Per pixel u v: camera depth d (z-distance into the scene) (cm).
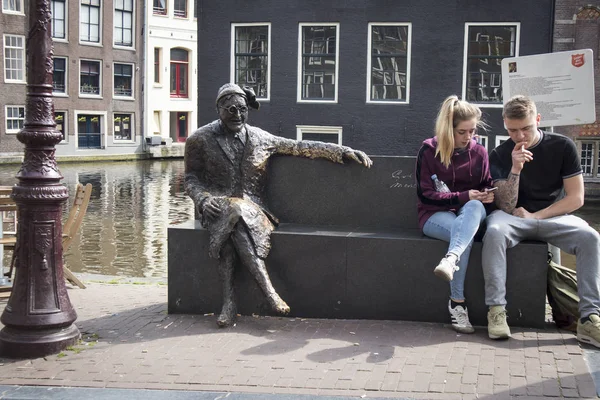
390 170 595
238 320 572
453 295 529
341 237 563
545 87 591
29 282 510
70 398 426
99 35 4019
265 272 559
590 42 2172
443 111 530
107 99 4075
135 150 4234
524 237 525
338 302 570
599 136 2275
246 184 600
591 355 473
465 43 2147
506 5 2123
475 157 541
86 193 788
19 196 507
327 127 2242
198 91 2305
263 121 2278
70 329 523
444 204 534
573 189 518
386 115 2209
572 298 517
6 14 3622
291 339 518
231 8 2256
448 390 418
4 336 508
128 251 1278
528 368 447
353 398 412
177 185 2583
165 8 4406
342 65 2212
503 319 505
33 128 508
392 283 558
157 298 709
